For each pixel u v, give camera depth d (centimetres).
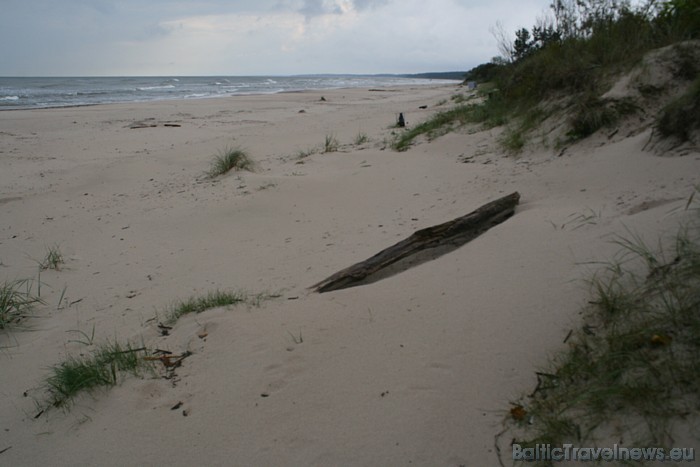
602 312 264
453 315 304
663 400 201
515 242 381
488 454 210
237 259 512
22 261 582
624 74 681
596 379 225
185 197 788
